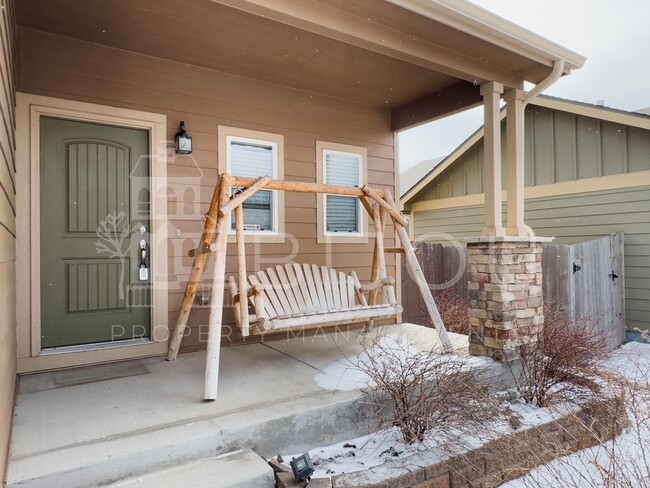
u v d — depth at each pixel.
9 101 2.29
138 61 3.77
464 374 3.02
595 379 3.59
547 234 7.46
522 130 4.03
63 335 3.49
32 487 1.82
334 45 3.64
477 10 3.09
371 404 2.81
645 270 6.27
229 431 2.31
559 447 2.74
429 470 2.37
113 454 2.00
